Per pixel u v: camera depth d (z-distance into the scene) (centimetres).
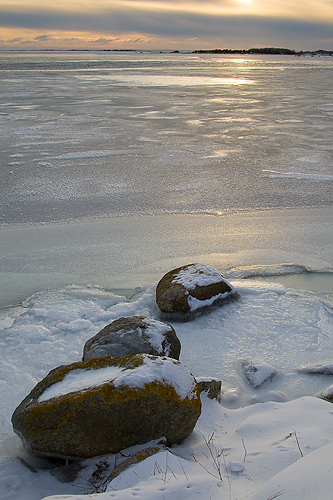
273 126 2066
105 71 6469
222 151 1561
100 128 1991
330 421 306
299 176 1248
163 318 567
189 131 1938
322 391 410
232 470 251
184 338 523
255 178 1232
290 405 353
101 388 306
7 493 279
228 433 329
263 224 901
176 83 4519
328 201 1038
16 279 679
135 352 423
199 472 253
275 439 290
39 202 1033
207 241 820
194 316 562
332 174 1266
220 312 578
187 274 600
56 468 310
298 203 1028
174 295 563
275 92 3672
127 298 632
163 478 238
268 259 746
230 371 462
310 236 838
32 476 300
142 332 439
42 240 825
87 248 791
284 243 809
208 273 601
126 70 6831
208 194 1094
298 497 191
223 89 3916
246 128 2014
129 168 1336
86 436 304
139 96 3272
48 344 505
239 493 216
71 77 5128
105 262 738
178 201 1044
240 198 1065
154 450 286
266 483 214
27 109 2572
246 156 1488
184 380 329
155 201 1045
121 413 303
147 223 909
